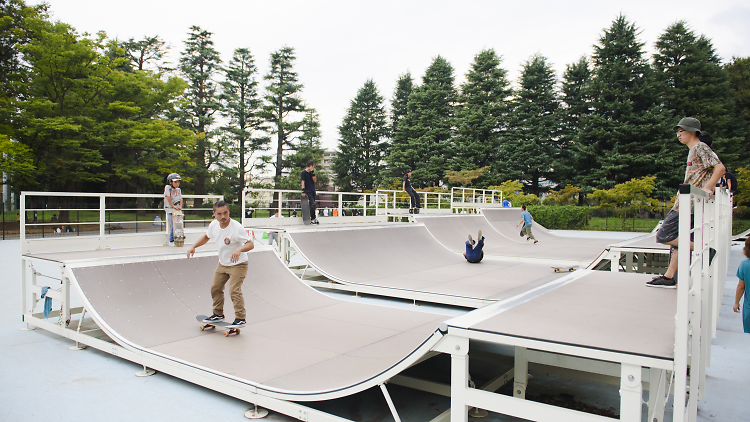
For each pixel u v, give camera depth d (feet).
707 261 10.98
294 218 40.32
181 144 110.11
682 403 7.23
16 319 21.91
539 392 13.55
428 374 14.05
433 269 34.47
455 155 152.15
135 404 12.19
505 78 147.74
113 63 98.58
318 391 10.61
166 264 20.24
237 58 145.48
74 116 90.89
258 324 18.07
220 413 11.72
